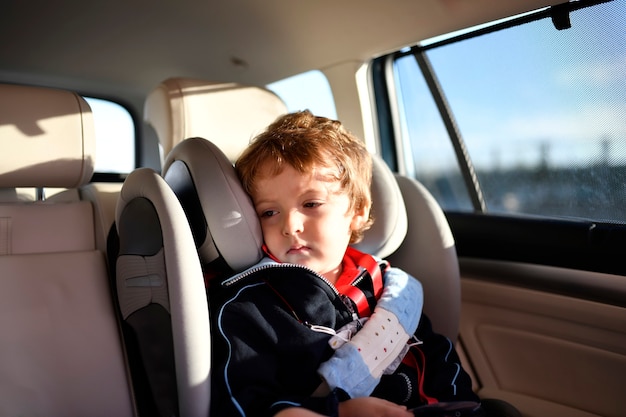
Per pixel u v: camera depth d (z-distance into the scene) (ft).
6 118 3.34
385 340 3.22
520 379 4.42
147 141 7.07
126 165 6.93
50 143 3.48
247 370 2.79
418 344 3.51
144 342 3.05
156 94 4.37
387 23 4.84
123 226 3.19
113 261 3.60
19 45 5.49
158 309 2.76
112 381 3.30
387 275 3.74
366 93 5.87
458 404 2.65
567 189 4.86
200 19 5.14
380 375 3.13
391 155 6.18
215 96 4.50
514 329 4.50
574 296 4.17
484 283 4.76
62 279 3.42
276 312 3.07
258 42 5.55
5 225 3.47
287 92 6.40
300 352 2.98
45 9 4.88
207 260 3.28
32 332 3.20
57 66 6.01
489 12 4.43
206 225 3.10
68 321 3.32
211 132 4.39
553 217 4.83
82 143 3.60
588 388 4.01
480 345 4.70
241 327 2.96
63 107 3.57
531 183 5.19
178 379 2.62
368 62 5.72
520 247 4.82
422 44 5.33
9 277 3.28
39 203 3.69
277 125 3.62
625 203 4.43
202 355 2.62
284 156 3.23
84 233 3.74
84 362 3.26
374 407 2.74
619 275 4.15
